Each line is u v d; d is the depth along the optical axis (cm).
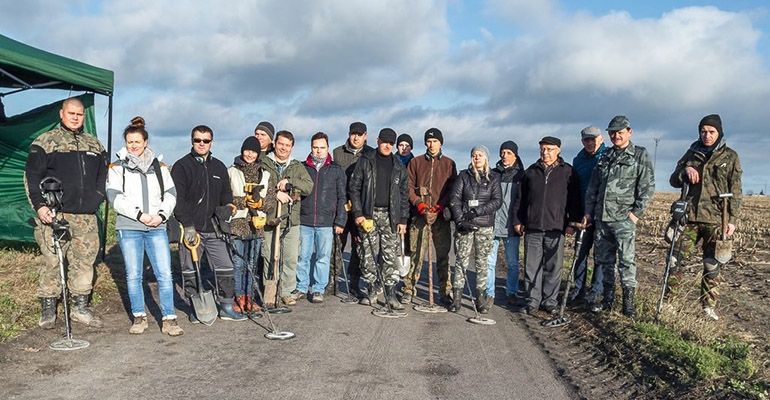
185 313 725
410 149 911
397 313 752
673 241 698
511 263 852
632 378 530
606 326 677
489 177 774
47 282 608
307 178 786
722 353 568
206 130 663
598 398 486
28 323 609
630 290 707
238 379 494
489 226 770
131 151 606
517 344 639
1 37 833
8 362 507
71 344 561
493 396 482
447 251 846
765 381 491
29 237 912
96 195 636
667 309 701
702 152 734
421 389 490
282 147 769
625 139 721
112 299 746
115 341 590
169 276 627
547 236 780
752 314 745
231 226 702
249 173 723
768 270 1066
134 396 448
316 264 815
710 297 732
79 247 628
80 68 862
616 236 716
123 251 612
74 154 623
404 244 855
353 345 611
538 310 787
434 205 812
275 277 760
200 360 541
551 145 775
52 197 573
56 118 934
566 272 1016
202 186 666
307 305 796
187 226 652
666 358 547
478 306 778
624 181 713
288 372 517
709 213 728
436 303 839
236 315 698
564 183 777
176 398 448
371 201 772
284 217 764
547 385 513
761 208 2770
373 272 803
